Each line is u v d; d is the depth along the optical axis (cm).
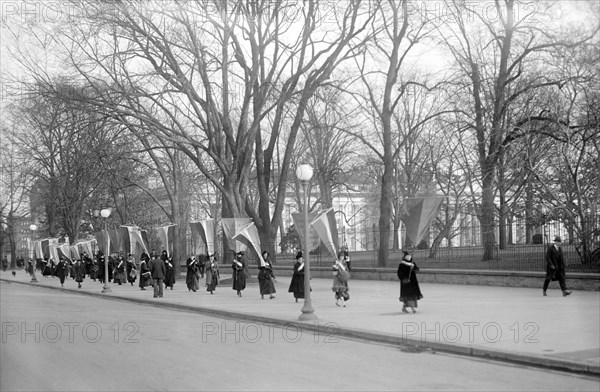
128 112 3303
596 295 2164
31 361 1196
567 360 1097
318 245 3631
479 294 2344
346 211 8350
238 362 1176
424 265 3197
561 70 2889
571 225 2597
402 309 1902
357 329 1555
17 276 6869
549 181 3108
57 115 3706
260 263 2747
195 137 4534
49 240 6072
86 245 5616
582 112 3042
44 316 2166
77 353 1293
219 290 3366
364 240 3962
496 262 2856
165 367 1123
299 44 3622
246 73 3766
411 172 5838
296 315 1956
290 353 1291
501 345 1270
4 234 9425
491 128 3544
